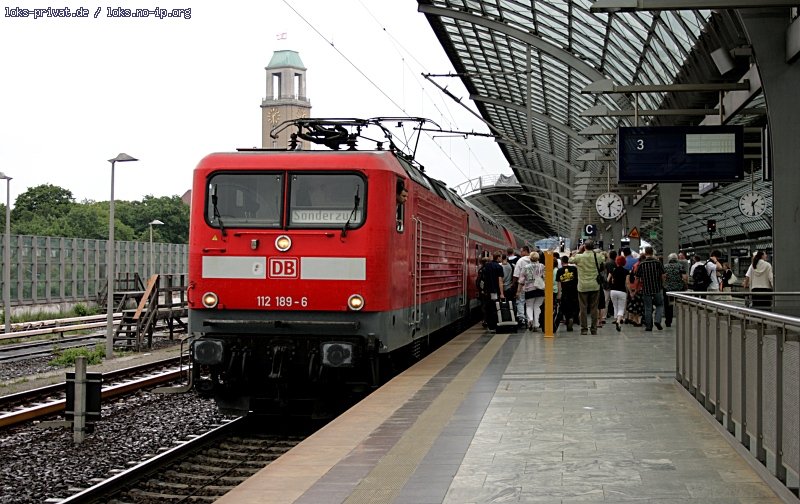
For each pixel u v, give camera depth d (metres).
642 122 35.62
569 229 92.12
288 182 13.66
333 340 13.48
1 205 88.44
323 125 16.83
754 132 28.03
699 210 59.66
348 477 7.82
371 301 13.37
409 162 16.92
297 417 15.27
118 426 14.27
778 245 14.77
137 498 9.88
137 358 24.48
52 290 42.62
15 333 29.61
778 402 6.91
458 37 36.28
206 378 14.06
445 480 7.63
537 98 45.78
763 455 7.60
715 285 26.19
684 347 12.31
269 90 167.62
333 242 13.45
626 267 25.84
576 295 24.03
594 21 28.25
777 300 14.63
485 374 14.60
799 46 13.81
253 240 13.62
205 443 12.71
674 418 10.38
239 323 13.66
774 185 14.70
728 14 17.69
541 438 9.31
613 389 12.74
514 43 35.03
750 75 18.59
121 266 50.22
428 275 17.22
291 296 13.50
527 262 23.91
